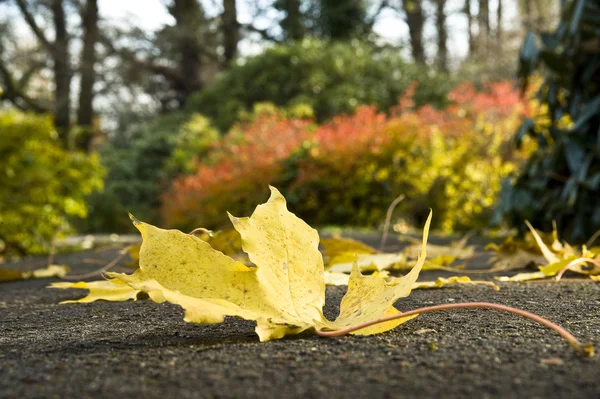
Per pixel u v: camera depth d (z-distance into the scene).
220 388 0.67
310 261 0.94
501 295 1.46
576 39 3.62
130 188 13.25
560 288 1.58
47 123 5.24
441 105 14.07
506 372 0.71
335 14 18.02
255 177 8.43
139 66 18.36
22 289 2.05
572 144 3.56
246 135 9.22
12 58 17.38
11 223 4.86
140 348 0.90
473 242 4.84
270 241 0.93
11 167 4.93
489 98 8.55
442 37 21.27
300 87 14.01
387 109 13.73
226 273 0.89
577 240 3.70
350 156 8.00
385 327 0.92
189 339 0.97
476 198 8.30
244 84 14.74
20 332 1.12
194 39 18.59
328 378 0.70
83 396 0.66
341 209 8.17
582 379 0.68
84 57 16.16
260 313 0.88
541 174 3.89
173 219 8.96
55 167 5.43
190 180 8.99
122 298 1.18
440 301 1.36
